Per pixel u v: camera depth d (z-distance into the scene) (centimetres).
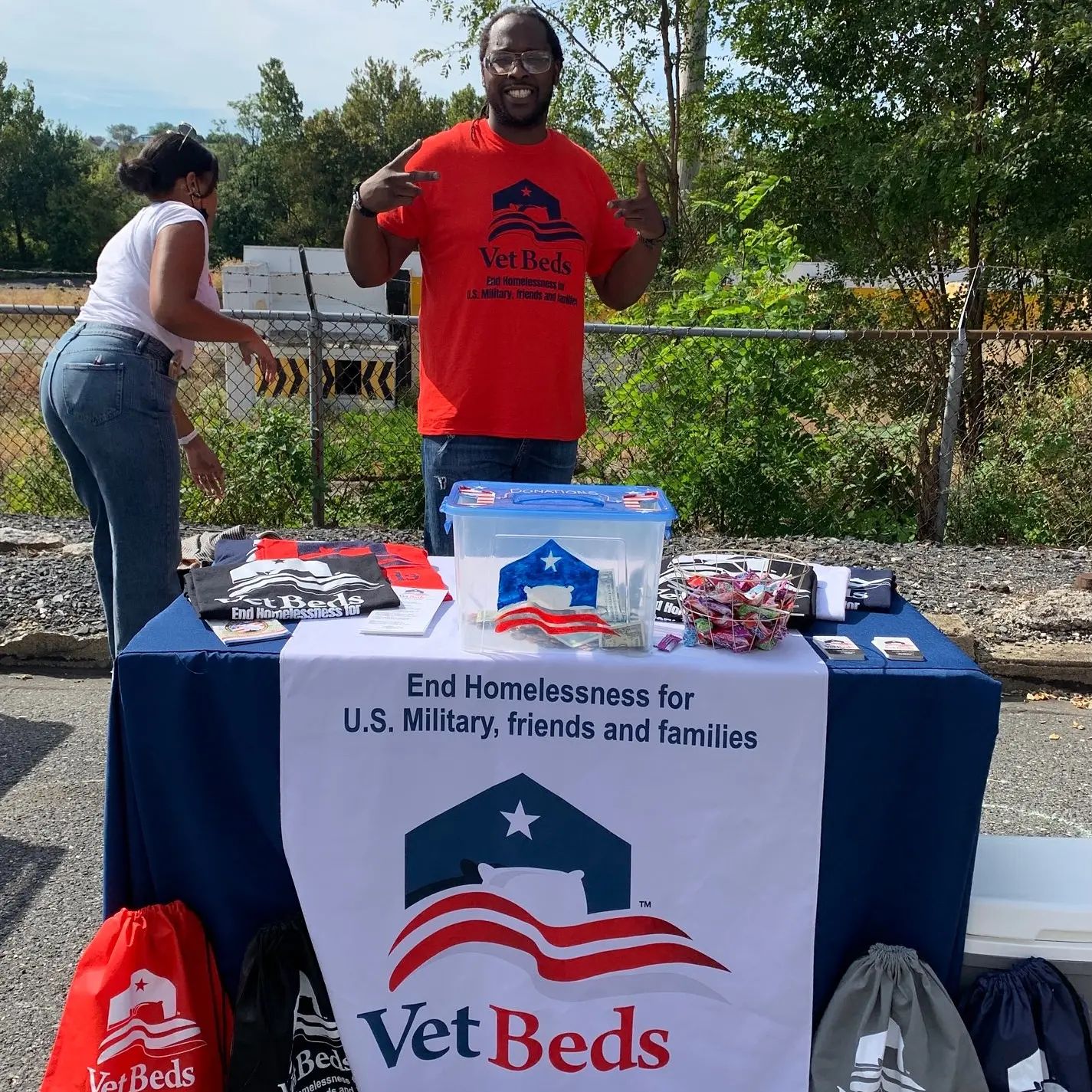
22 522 579
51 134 5512
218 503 614
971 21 823
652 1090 181
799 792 173
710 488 610
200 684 175
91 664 425
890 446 652
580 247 267
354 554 227
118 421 277
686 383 612
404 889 179
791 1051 178
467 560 176
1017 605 464
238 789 181
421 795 177
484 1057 182
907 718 171
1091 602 462
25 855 287
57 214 5469
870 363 800
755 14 924
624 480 620
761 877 176
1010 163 775
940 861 174
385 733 175
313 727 175
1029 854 204
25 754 348
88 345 278
